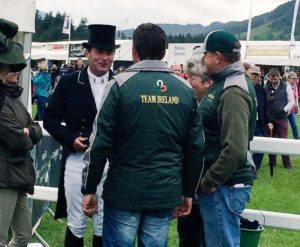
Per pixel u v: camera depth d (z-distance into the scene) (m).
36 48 35.03
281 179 8.96
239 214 3.33
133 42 3.04
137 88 2.90
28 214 3.85
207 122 3.27
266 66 30.78
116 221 2.97
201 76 3.65
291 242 5.48
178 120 2.97
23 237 3.84
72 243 3.81
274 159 9.96
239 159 3.06
